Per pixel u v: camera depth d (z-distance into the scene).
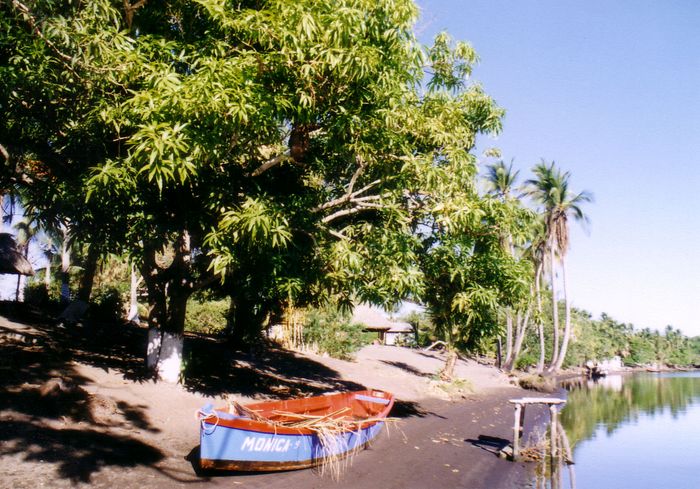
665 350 118.06
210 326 26.75
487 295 11.11
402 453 10.95
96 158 8.95
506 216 10.67
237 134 7.80
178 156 6.64
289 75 8.33
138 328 19.88
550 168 41.56
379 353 33.81
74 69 7.82
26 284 27.78
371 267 9.65
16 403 8.16
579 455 13.79
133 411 9.48
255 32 7.82
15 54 7.90
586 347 73.69
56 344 12.74
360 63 7.90
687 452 15.16
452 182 9.89
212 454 7.20
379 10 8.95
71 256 29.80
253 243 8.28
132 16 9.09
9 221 12.68
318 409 11.24
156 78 7.55
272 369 18.03
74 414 8.42
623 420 21.97
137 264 10.01
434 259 11.50
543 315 13.40
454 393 22.94
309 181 12.18
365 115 9.01
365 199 10.36
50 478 6.23
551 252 41.38
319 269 10.03
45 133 9.26
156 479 6.93
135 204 9.08
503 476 10.24
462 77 11.51
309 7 7.90
